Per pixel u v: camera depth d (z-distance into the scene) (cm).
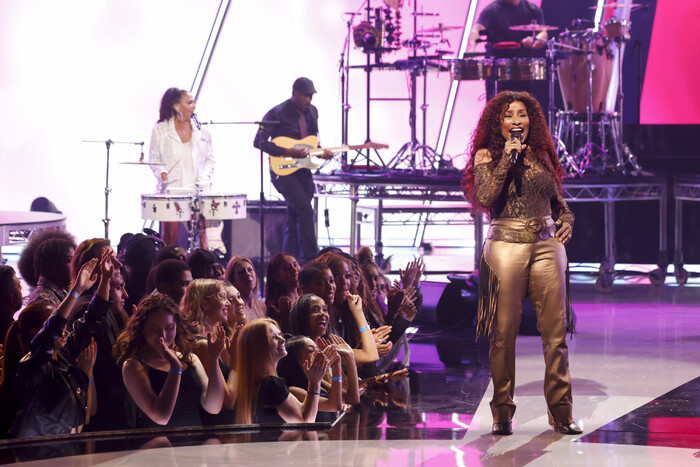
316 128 2042
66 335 809
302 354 903
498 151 848
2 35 2606
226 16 2659
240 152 2681
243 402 830
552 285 839
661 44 2225
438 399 998
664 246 1903
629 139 2228
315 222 2169
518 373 1141
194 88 2675
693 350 1266
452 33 2619
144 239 1083
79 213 2652
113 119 2655
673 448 790
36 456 741
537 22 2106
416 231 2722
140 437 793
